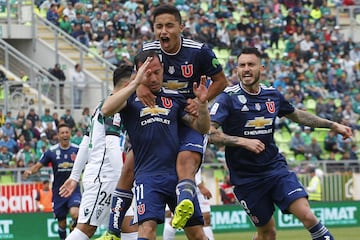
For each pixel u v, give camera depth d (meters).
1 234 35.94
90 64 56.75
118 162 20.52
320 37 64.44
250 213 20.69
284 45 63.09
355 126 56.38
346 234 37.78
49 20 58.34
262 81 58.28
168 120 17.06
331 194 44.53
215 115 19.91
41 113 47.66
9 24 56.91
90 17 59.44
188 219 16.48
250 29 62.53
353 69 61.78
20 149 44.75
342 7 68.00
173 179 16.94
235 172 20.59
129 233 20.42
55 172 29.83
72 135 46.78
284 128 52.97
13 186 38.94
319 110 56.66
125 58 57.31
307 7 66.81
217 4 64.06
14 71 53.62
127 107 17.14
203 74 17.44
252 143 19.80
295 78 59.28
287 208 20.12
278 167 20.41
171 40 16.91
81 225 20.38
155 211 16.73
